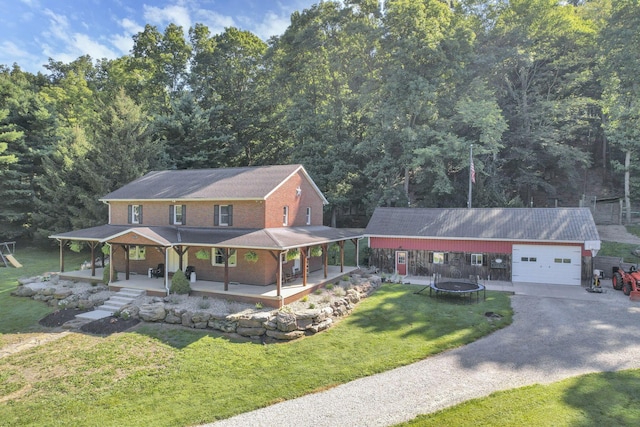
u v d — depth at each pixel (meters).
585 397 9.38
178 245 19.33
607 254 26.64
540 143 37.12
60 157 35.00
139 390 10.76
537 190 43.09
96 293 19.56
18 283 23.41
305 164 38.00
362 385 10.65
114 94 47.16
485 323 15.50
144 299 18.02
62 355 13.21
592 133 45.88
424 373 11.22
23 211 37.81
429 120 34.22
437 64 32.81
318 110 40.53
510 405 9.12
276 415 9.27
